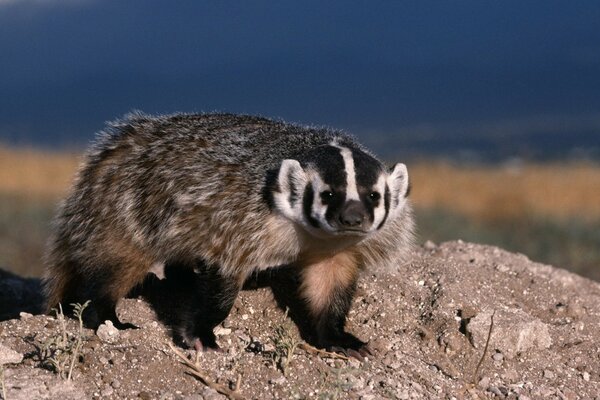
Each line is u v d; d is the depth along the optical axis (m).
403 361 13.19
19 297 18.56
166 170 14.14
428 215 37.62
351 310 14.61
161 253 14.22
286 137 13.96
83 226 15.08
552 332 14.67
